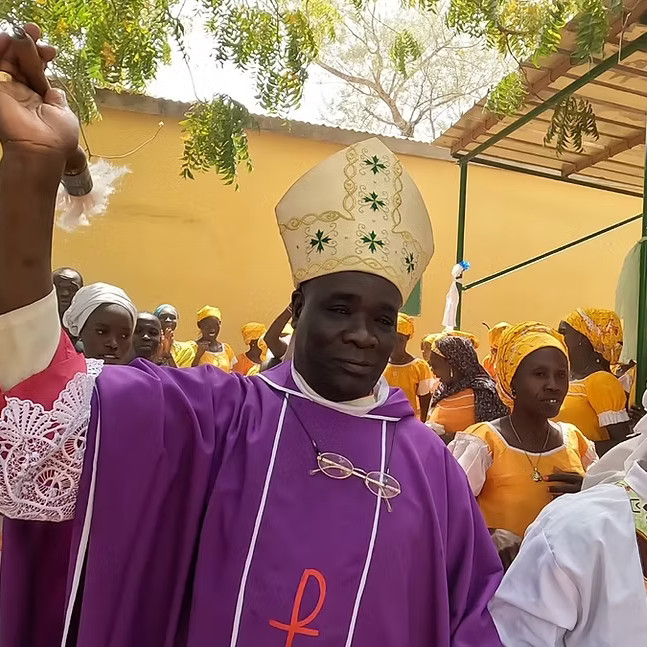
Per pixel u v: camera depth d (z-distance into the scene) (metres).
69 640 1.34
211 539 1.35
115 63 4.04
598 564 1.58
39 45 1.22
